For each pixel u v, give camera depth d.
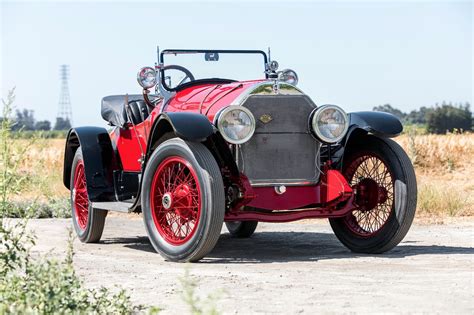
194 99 11.69
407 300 7.57
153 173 10.87
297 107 10.98
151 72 12.12
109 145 13.04
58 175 23.02
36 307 6.33
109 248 12.38
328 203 11.09
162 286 8.49
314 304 7.45
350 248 11.62
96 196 12.60
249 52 13.14
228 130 10.43
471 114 113.25
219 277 9.01
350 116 11.30
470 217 16.91
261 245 12.93
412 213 10.88
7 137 8.09
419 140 32.19
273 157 10.89
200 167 10.11
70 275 6.70
